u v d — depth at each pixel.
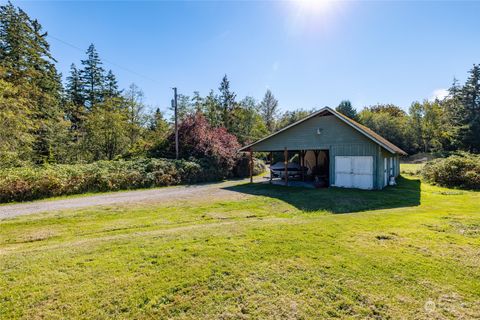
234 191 12.80
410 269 3.60
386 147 11.23
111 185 13.24
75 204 9.73
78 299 3.04
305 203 9.37
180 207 9.05
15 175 10.67
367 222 5.98
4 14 18.84
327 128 13.33
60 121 20.47
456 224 5.74
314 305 2.85
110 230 6.47
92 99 30.67
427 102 42.00
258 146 16.30
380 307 2.79
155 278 3.48
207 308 2.85
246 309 2.81
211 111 32.66
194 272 3.62
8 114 13.14
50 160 18.33
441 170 13.47
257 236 5.08
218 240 4.90
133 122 27.23
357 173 12.38
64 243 5.34
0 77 15.17
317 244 4.57
